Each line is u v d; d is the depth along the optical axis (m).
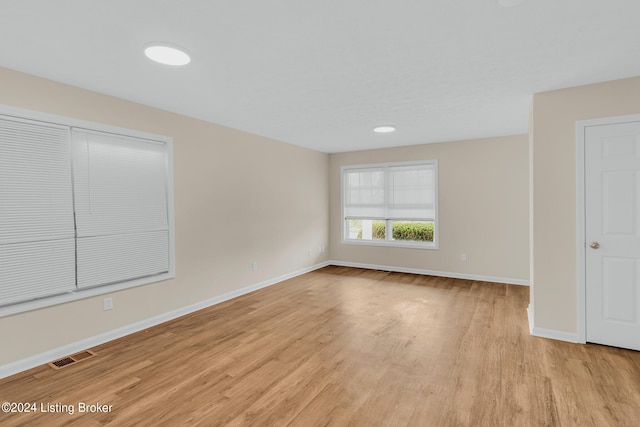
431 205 5.80
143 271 3.43
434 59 2.39
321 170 6.58
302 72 2.62
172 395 2.21
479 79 2.78
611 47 2.21
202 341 3.09
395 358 2.71
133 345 3.01
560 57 2.37
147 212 3.47
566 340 3.01
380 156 6.21
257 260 4.95
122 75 2.66
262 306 4.14
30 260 2.63
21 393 2.24
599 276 2.88
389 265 6.22
